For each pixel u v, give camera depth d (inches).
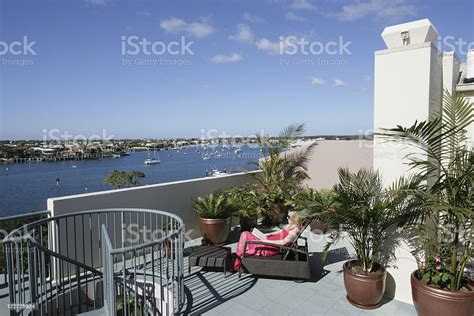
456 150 135.6
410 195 141.3
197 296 167.5
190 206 267.1
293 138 352.5
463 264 130.4
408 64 153.3
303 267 175.0
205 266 192.7
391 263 161.9
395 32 159.6
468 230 131.5
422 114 149.5
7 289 168.9
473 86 167.5
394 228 159.5
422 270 142.0
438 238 145.5
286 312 150.6
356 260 168.4
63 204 187.9
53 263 183.8
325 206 156.3
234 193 291.0
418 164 141.3
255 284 181.2
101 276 186.5
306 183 396.5
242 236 202.1
